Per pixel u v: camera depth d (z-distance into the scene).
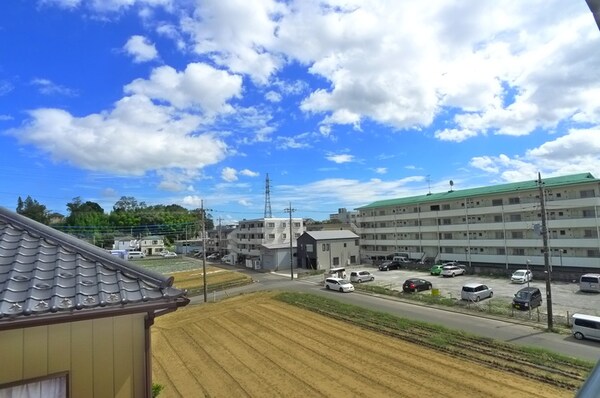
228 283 37.78
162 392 12.47
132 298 3.42
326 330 19.31
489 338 16.42
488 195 38.38
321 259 48.56
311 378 13.11
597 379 1.04
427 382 12.27
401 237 47.22
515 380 12.09
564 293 26.25
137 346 3.77
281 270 49.09
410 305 24.91
